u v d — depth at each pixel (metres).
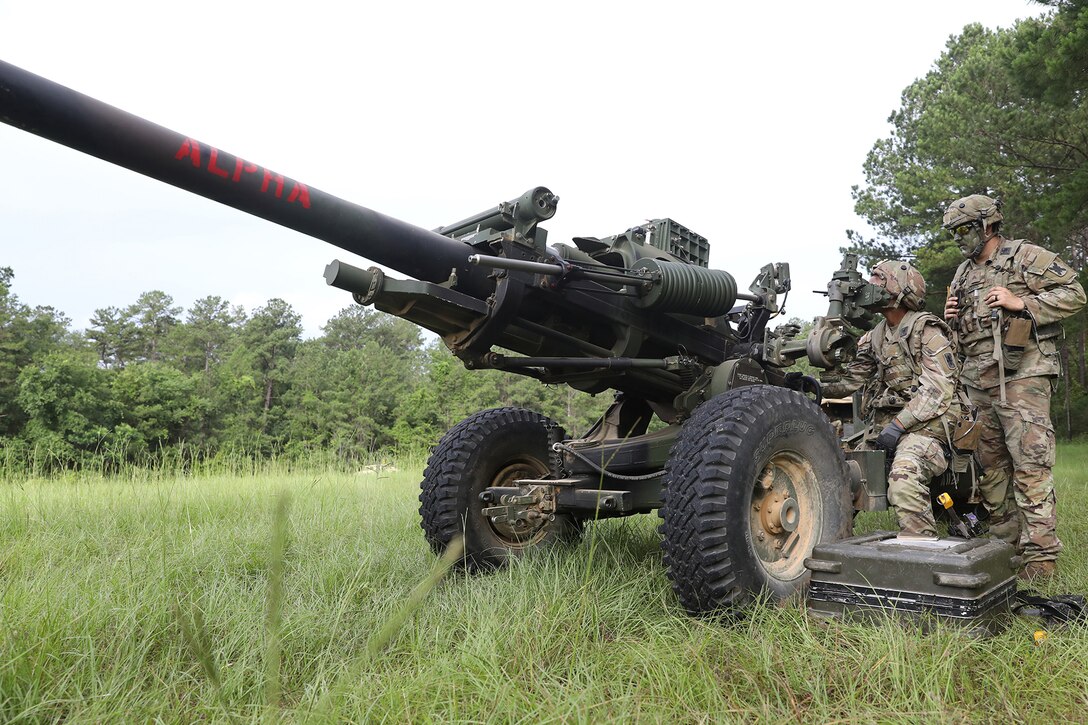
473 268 3.25
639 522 4.85
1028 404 3.83
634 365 3.62
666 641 2.42
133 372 45.44
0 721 1.85
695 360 3.88
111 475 6.54
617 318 3.56
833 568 2.75
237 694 2.12
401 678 2.13
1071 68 10.79
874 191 26.70
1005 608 2.65
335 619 2.67
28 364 50.16
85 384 39.62
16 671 2.05
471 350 3.39
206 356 80.38
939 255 20.75
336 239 2.91
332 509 5.27
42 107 2.20
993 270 4.10
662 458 3.51
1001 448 4.06
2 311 51.34
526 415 4.14
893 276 3.86
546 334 3.44
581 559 3.59
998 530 4.12
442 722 1.82
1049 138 14.21
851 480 3.47
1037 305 3.85
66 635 2.31
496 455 3.96
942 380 3.51
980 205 4.11
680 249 4.02
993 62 18.14
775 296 4.22
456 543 1.04
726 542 2.77
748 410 2.97
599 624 2.62
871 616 2.62
